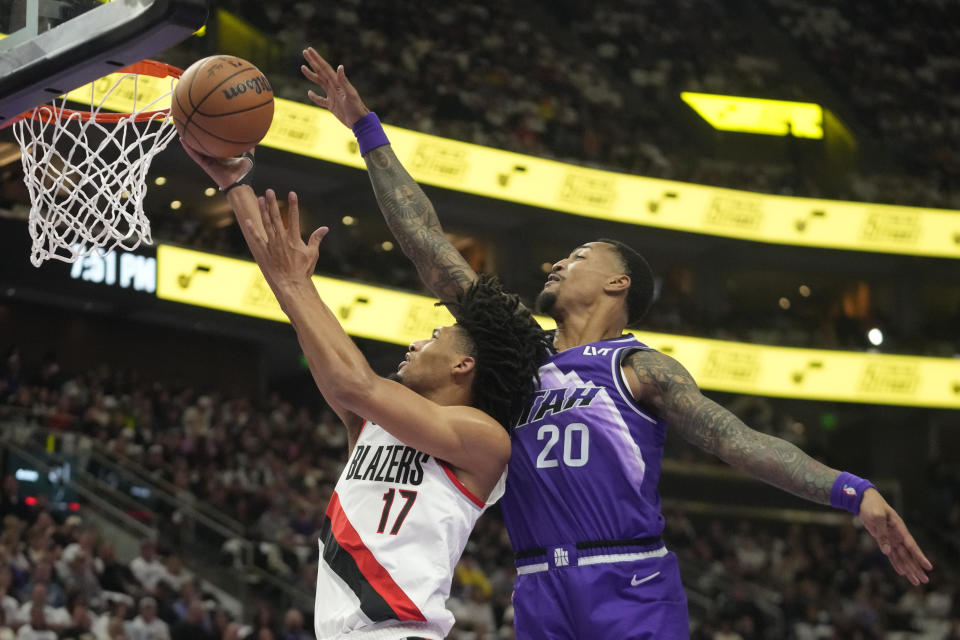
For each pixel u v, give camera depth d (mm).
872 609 16672
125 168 4141
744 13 26609
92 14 3338
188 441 15336
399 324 19594
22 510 11867
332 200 20547
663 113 24375
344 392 2760
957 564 20344
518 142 20969
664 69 24922
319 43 20938
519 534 3160
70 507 12453
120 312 19203
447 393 3047
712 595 16250
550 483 3090
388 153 3693
